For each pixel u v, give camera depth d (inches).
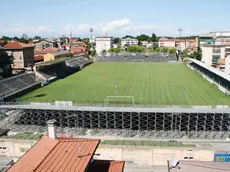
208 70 4527.6
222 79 3816.4
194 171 1099.9
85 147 836.6
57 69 4739.2
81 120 2230.6
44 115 2209.6
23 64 4702.3
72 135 1994.3
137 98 2871.6
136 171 1470.2
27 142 1621.6
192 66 5600.4
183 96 2967.5
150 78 4185.5
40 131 2082.9
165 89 3348.9
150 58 7062.0
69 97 2977.4
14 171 712.4
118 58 7076.8
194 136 1935.3
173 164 1160.8
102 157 1551.4
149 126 2108.8
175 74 4621.1
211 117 2016.5
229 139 1872.5
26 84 3474.4
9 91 3051.2
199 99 2832.2
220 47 5502.0
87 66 5885.8
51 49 6919.3
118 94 3083.2
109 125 2154.3
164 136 1942.7
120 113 2111.2
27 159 768.9
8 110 2229.3
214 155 1457.9
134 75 4515.3
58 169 700.7
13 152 1656.0
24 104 2306.8
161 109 2016.5
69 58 5600.4
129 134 1993.1
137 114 2074.3
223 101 2746.1
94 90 3334.2
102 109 2048.5
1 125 2181.3
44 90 3415.4
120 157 1536.7
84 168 716.0
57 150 799.1
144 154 1513.3
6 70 3841.0
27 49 4864.7
